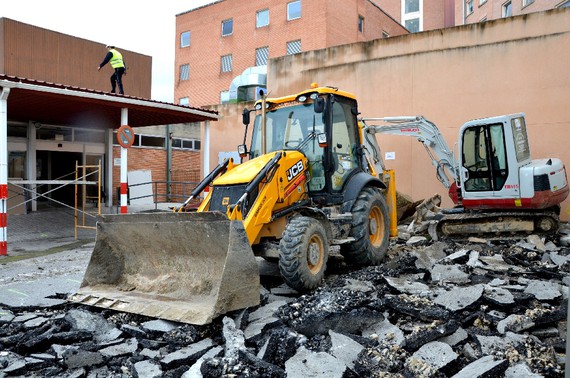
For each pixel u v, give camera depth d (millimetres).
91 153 16797
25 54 14492
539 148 12117
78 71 16000
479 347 4184
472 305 4980
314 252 5965
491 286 5816
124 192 11727
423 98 13727
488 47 12805
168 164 21859
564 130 11828
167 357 3977
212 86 32844
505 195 9453
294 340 4105
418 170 13805
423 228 10664
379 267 7156
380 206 7688
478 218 9758
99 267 6020
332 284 6191
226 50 32156
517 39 12422
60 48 15469
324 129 6875
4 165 9492
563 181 9445
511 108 12484
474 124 9789
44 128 15430
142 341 4453
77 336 4539
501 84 12633
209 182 6609
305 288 5750
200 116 14102
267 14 30234
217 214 4961
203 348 4188
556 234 9336
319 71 15609
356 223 7074
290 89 16250
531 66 12250
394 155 14180
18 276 7594
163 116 14055
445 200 13414
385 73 14352
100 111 13070
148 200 20609
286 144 7242
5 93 9320
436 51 13547
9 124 14664
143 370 3840
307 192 6863
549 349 4066
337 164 7199
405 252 8562
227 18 32094
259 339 4352
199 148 23906
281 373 3629
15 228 12742
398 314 4984
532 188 9133
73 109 12664
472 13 30781
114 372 3973
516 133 9555
